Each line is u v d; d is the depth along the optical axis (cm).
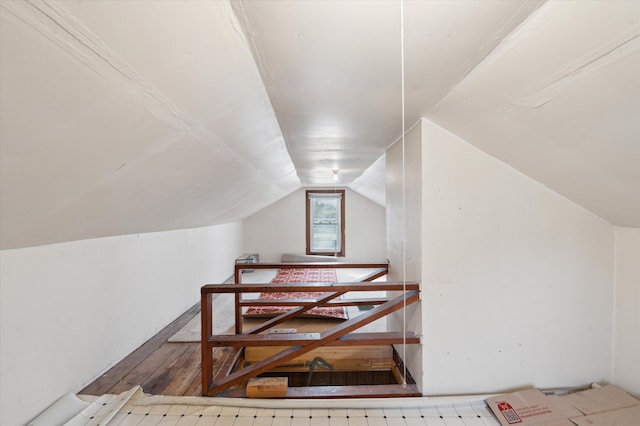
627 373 167
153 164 122
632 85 87
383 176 352
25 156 74
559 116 113
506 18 79
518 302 168
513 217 168
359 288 168
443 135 165
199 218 286
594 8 71
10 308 130
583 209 168
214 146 145
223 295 374
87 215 133
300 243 588
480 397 162
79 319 168
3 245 120
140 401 158
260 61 102
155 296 249
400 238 211
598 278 170
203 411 152
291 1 72
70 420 142
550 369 171
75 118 73
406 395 167
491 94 120
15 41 50
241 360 234
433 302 166
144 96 82
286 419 147
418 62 103
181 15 66
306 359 243
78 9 51
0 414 126
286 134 194
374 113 155
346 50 95
